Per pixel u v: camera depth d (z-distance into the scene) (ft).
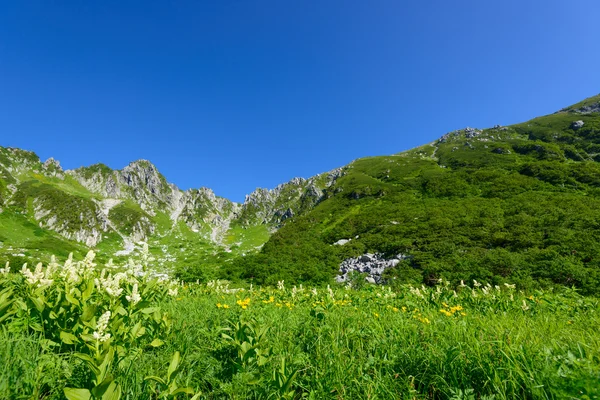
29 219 447.01
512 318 21.29
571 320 21.50
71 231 454.81
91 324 10.77
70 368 10.05
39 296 12.79
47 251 339.98
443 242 124.57
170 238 606.55
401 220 193.26
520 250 104.12
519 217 138.51
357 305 27.68
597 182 193.06
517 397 9.37
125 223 585.22
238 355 12.17
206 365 12.28
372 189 296.92
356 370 11.44
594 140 327.06
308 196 586.86
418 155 455.63
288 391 9.77
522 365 10.20
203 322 17.81
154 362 11.78
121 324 11.65
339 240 195.62
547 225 123.44
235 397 9.84
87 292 13.30
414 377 10.77
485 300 29.07
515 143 357.41
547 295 30.17
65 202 513.45
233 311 20.33
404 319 19.60
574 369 9.00
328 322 17.56
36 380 8.82
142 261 20.01
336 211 272.92
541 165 241.55
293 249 191.42
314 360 12.39
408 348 12.91
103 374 8.21
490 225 137.49
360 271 124.77
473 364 10.98
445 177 270.26
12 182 537.24
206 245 554.05
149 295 18.71
